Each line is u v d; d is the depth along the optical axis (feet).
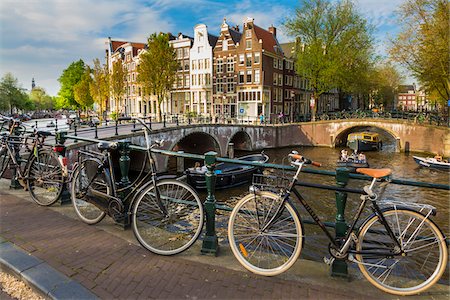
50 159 15.93
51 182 15.66
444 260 8.57
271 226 9.71
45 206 15.60
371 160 88.79
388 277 9.43
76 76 196.65
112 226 13.10
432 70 75.82
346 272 9.33
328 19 110.83
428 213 8.68
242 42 132.36
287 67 149.79
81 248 11.14
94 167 13.02
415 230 8.78
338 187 9.34
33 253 10.72
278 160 94.12
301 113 164.25
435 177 67.05
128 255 10.68
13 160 18.20
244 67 132.67
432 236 8.80
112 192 12.66
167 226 12.03
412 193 51.57
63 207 15.46
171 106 152.66
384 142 133.90
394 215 8.90
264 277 9.44
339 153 103.65
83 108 197.57
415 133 101.14
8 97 195.11
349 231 9.09
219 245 11.54
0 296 8.78
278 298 8.43
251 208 9.98
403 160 87.76
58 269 9.73
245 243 10.23
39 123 138.82
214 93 140.56
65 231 12.59
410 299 8.54
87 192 13.34
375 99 196.24
